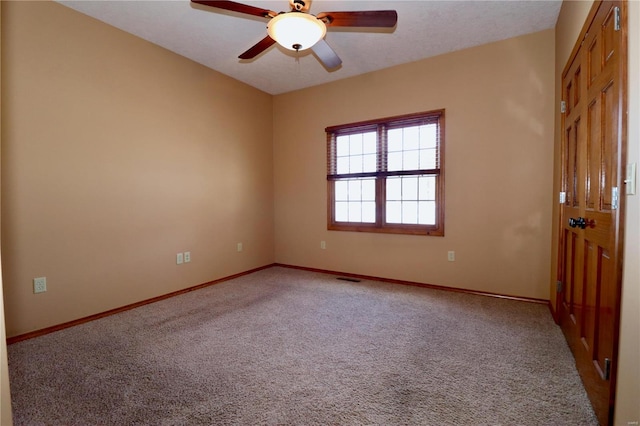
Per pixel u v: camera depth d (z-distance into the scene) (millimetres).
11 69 2303
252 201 4527
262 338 2381
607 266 1419
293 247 4785
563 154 2488
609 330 1361
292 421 1492
